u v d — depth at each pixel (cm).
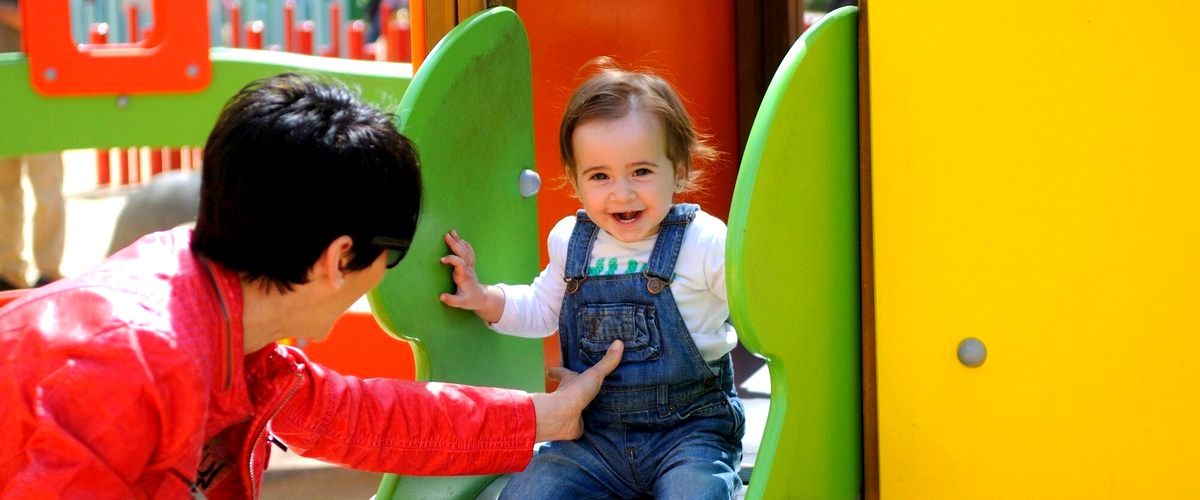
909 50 168
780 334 161
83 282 131
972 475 171
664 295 180
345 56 746
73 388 121
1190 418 161
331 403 159
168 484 130
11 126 348
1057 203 163
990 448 170
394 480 182
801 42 166
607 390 182
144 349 124
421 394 167
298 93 137
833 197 174
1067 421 166
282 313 141
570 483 179
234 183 132
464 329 196
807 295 168
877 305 173
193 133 360
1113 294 162
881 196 171
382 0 1091
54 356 122
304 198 132
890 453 175
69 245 588
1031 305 166
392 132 140
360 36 708
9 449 121
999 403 169
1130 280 161
